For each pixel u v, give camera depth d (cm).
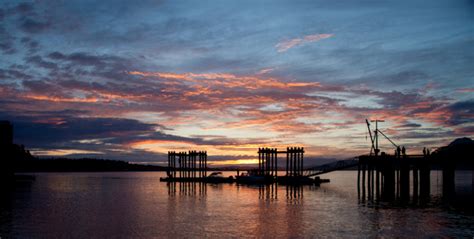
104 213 5119
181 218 4672
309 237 3666
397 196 6862
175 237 3697
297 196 7056
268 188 9081
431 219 4459
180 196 7312
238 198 6812
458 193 7275
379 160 7231
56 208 5666
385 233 3797
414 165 7250
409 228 4003
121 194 7925
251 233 3838
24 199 7000
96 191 8812
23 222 4472
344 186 9731
